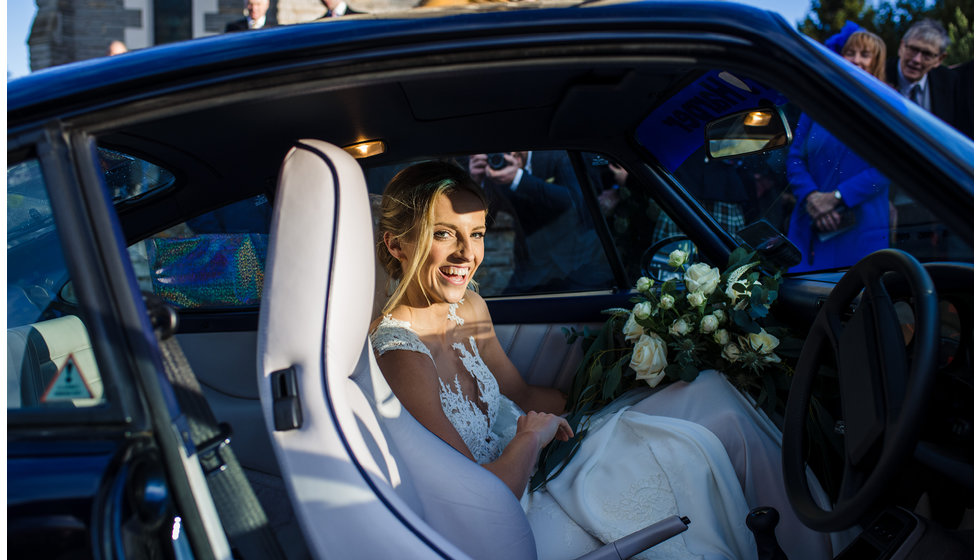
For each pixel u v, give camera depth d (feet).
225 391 6.54
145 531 2.66
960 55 17.70
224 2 23.43
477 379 5.48
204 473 2.97
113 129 2.91
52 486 2.63
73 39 23.20
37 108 2.82
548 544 4.66
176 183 5.45
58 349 2.95
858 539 3.82
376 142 5.50
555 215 8.25
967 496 3.69
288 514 5.11
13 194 2.85
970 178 2.85
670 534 4.17
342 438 3.23
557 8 3.08
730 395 5.19
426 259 5.03
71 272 2.75
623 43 3.02
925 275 3.57
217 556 2.76
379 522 3.22
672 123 6.09
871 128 2.95
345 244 3.30
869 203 6.03
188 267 6.22
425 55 3.01
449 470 3.96
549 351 6.79
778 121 5.60
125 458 2.67
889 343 3.68
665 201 6.80
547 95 5.18
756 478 4.83
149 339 2.78
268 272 3.27
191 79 2.94
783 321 5.97
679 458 4.69
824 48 3.21
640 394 5.71
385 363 4.83
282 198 3.29
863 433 3.70
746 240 6.50
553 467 5.18
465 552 3.86
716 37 3.04
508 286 9.08
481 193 5.16
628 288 7.39
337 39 3.00
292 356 3.23
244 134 4.91
